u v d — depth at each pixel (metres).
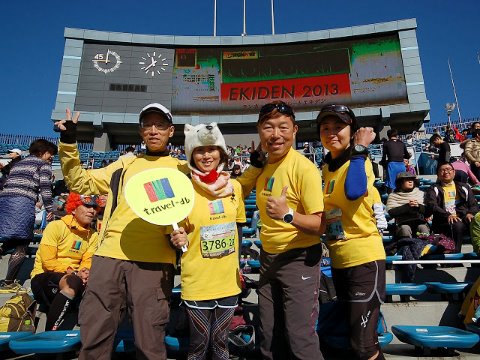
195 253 2.61
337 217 2.74
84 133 22.45
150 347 2.46
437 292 3.75
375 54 21.70
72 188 2.83
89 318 2.48
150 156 3.00
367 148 2.59
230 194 2.78
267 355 2.58
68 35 21.95
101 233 2.76
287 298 2.49
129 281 2.57
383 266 2.66
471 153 7.99
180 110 21.36
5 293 4.01
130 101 21.22
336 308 3.00
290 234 2.54
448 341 2.88
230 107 21.47
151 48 22.45
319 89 21.47
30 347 2.86
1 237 4.31
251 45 22.59
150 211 2.52
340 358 2.97
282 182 2.63
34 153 4.94
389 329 3.53
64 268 3.75
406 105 20.34
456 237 4.80
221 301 2.56
